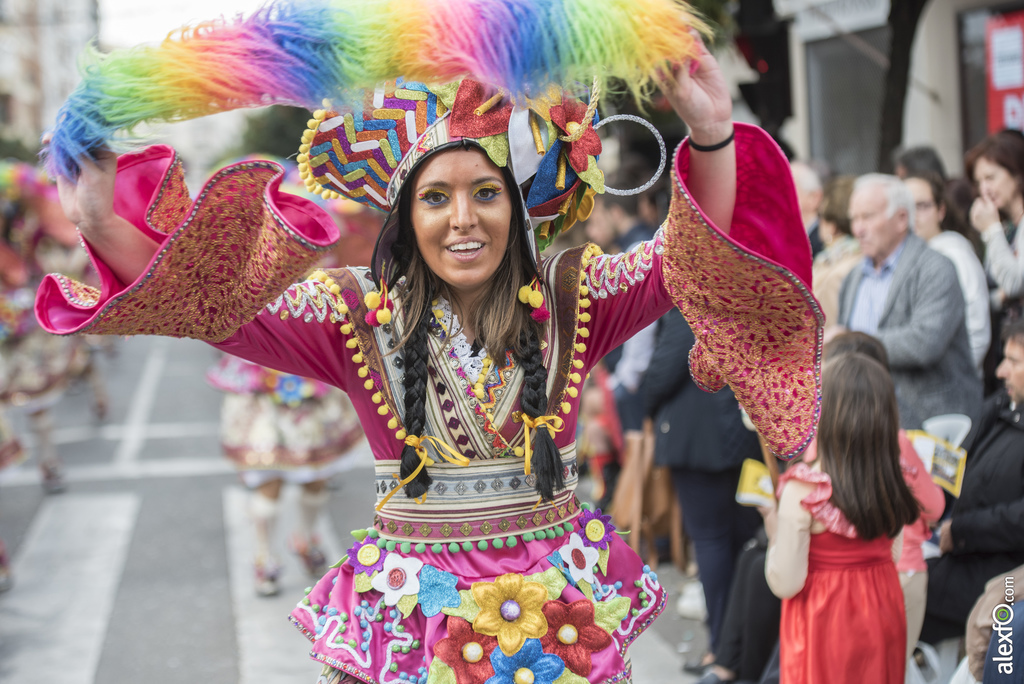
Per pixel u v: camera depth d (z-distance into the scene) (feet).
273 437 15.78
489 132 5.61
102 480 24.00
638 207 18.06
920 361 11.28
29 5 130.41
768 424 5.80
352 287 6.15
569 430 6.25
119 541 19.12
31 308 22.31
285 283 5.17
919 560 9.60
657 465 12.89
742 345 5.69
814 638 8.65
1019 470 9.26
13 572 17.39
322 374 6.16
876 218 12.09
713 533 12.61
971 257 13.05
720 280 5.39
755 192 5.68
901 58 19.39
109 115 4.65
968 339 11.79
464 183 5.70
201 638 14.34
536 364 6.02
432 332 6.07
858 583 8.64
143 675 13.05
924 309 11.49
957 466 9.82
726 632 11.27
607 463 18.22
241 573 17.24
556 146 5.90
